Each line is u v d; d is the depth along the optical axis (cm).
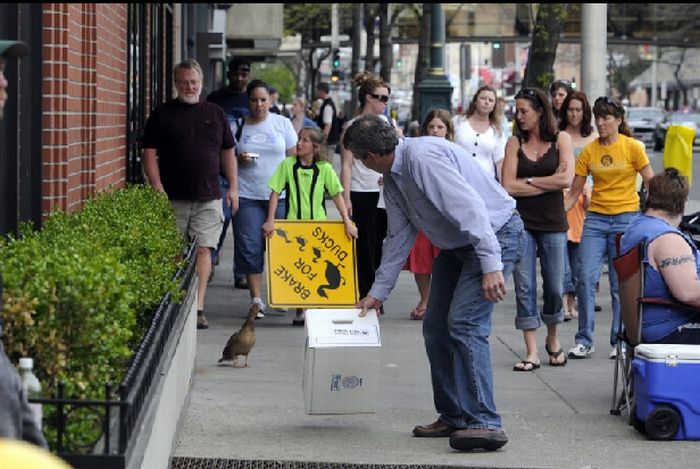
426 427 1520
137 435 905
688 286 1581
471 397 1448
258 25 7288
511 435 1540
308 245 2356
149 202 1788
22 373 838
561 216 1966
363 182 2478
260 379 1861
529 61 6556
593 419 1634
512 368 1994
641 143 2055
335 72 11831
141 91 3100
